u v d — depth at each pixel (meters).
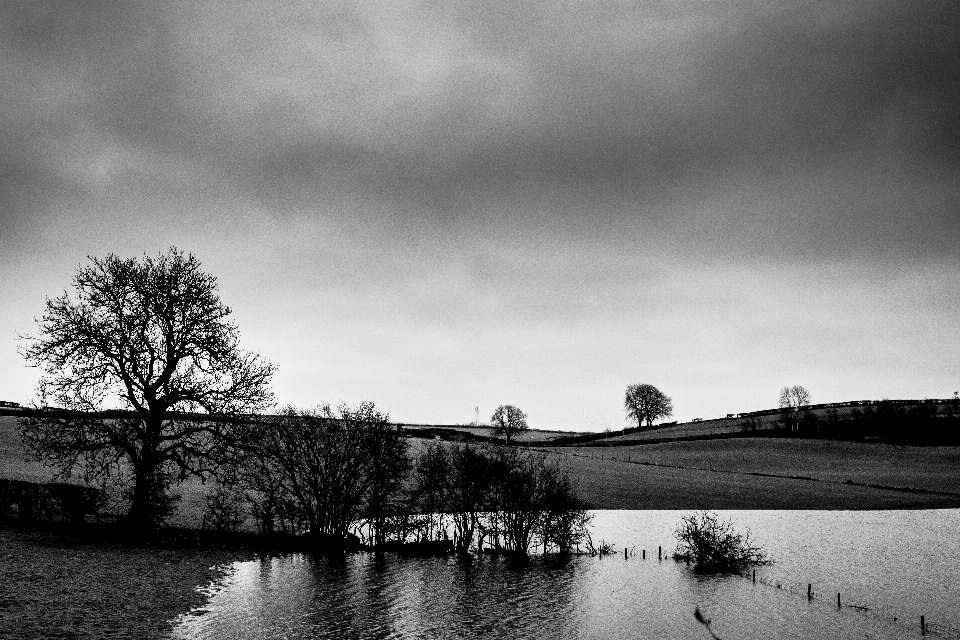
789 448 124.56
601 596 33.50
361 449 42.06
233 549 38.19
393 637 24.66
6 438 62.34
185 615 24.72
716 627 28.58
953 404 163.12
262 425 40.50
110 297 37.97
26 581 26.78
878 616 30.83
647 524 61.47
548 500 44.59
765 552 48.16
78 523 38.84
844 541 53.25
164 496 39.75
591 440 142.88
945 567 42.81
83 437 37.34
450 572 37.81
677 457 117.25
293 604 27.95
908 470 106.69
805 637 27.55
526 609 30.22
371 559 40.56
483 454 46.41
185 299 39.56
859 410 165.50
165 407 38.69
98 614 23.59
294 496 48.12
